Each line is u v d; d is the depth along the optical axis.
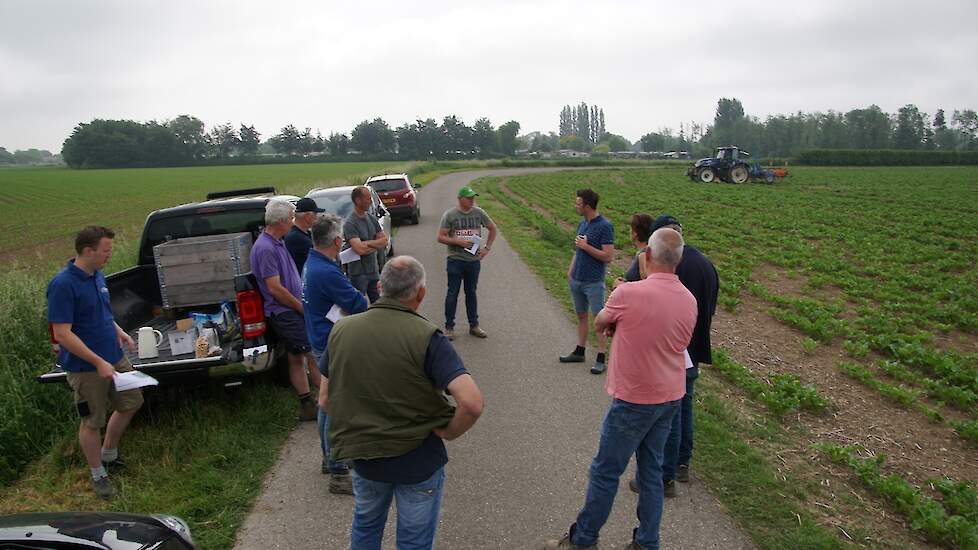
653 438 3.51
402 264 2.83
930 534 3.95
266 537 3.84
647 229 4.70
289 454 4.97
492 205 25.69
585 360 7.08
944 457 5.29
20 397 5.39
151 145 126.94
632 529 3.93
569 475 4.55
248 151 150.88
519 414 5.61
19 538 3.08
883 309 10.68
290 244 5.98
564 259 13.48
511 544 3.75
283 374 6.19
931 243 18.11
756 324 9.45
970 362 7.84
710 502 4.20
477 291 10.53
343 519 4.03
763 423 5.65
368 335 2.74
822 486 4.50
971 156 75.56
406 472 2.76
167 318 6.32
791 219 22.30
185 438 5.15
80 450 5.02
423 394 2.75
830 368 7.53
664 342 3.36
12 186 59.47
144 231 6.54
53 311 4.13
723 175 42.78
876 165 74.88
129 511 4.15
